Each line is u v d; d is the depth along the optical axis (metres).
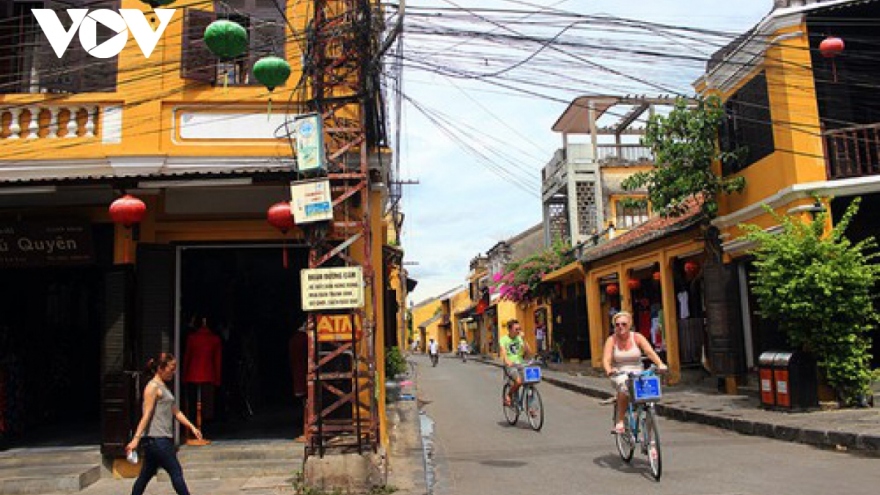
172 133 9.49
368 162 8.91
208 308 11.13
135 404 8.80
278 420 11.29
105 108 9.55
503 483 7.77
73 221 8.87
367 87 8.12
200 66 9.55
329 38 8.14
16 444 9.55
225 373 11.43
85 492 8.04
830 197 11.38
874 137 12.04
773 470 7.63
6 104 9.45
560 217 29.77
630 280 18.97
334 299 7.52
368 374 7.79
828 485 6.80
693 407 12.30
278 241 9.50
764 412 11.10
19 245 8.92
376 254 9.53
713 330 14.09
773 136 12.35
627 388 8.05
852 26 12.42
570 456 9.17
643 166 26.77
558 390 18.72
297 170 8.12
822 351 10.71
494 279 37.75
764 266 10.98
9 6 9.89
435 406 16.03
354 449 7.52
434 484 7.83
